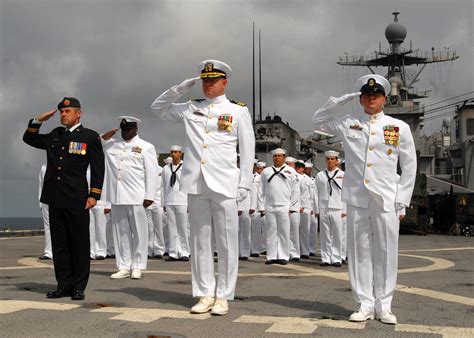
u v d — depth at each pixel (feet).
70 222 24.86
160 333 18.37
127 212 32.55
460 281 31.73
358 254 21.45
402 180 21.59
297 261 47.14
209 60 23.02
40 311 21.79
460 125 137.80
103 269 37.35
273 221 44.21
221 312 21.44
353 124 21.99
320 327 19.52
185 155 23.13
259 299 25.18
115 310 22.06
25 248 53.72
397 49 163.43
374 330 19.22
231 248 22.39
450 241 72.28
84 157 25.59
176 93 23.27
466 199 92.07
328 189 43.47
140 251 32.30
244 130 22.82
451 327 19.77
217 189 22.13
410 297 26.22
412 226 92.12
